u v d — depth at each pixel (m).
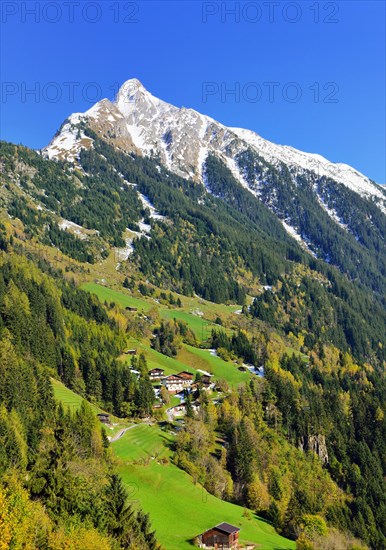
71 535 68.44
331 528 141.75
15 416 118.81
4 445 104.38
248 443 159.25
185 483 129.25
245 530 116.44
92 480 95.62
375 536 158.50
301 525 130.00
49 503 75.44
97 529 74.88
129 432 158.75
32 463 95.44
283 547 114.06
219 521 115.88
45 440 116.19
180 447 149.38
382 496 175.50
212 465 146.38
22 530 64.25
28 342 177.12
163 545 98.00
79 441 118.00
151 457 139.25
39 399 139.25
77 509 77.31
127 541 79.38
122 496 84.31
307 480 168.88
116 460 126.62
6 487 76.12
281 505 142.62
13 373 138.38
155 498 116.81
